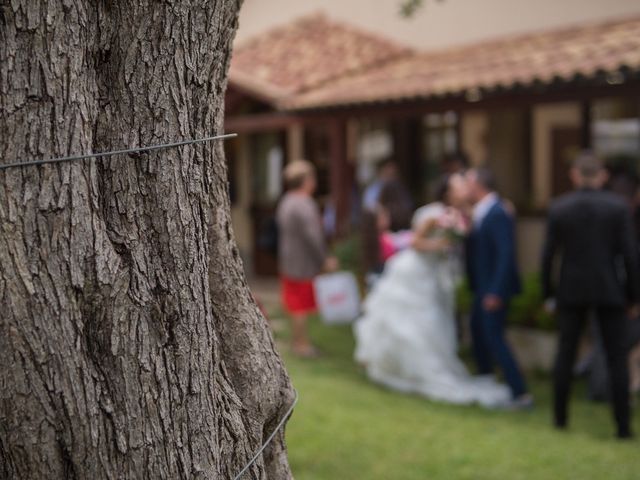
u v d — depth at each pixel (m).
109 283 1.58
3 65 1.49
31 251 1.51
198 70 1.73
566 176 9.39
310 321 9.83
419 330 6.48
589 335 6.97
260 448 1.91
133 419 1.59
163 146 1.66
